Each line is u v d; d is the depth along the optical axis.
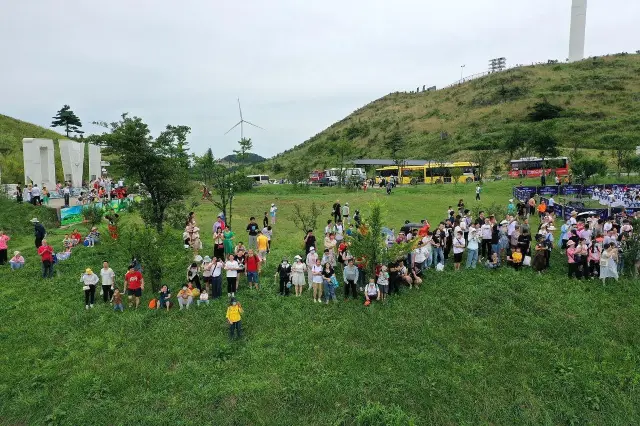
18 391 12.74
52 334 15.46
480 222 20.89
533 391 12.87
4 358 14.08
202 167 32.06
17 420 11.94
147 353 14.41
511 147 61.22
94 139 22.94
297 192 48.00
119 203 30.98
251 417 11.79
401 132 100.00
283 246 23.77
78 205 29.81
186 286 17.20
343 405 12.21
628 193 35.19
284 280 17.91
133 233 19.11
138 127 23.55
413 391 12.66
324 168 75.94
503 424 11.88
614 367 13.62
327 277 17.08
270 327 15.83
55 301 17.67
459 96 114.19
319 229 27.42
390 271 17.59
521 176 52.84
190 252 21.52
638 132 70.56
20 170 44.94
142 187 24.23
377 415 11.63
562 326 15.51
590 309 16.33
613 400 12.55
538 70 114.94
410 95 137.75
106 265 17.58
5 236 21.45
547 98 93.69
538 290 17.64
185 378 13.19
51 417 11.78
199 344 14.84
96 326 15.95
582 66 110.94
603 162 48.53
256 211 34.47
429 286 18.20
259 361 13.90
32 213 27.97
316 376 13.16
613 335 15.05
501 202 36.75
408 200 38.28
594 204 34.16
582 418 12.12
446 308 16.62
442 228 20.02
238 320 14.97
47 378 13.24
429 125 100.12
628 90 91.75
